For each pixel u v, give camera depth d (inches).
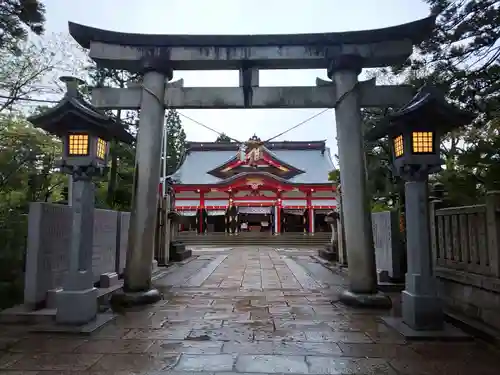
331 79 333.7
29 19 327.0
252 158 1568.7
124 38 315.3
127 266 307.0
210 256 819.4
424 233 228.5
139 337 213.2
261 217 1769.2
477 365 173.6
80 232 238.5
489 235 228.8
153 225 314.5
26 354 186.5
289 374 162.9
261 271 529.3
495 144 309.0
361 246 301.4
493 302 219.1
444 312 262.4
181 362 175.5
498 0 298.0
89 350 191.9
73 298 231.3
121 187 730.2
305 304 299.7
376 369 168.6
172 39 316.5
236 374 162.4
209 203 1529.3
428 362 177.2
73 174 239.8
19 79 526.9
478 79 303.4
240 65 327.9
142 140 314.8
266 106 322.3
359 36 313.3
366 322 245.4
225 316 260.4
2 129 513.7
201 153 1765.5
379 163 534.3
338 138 316.2
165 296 332.5
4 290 305.0
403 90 315.9
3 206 421.1
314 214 1534.2
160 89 319.6
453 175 359.6
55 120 235.1
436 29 318.7
